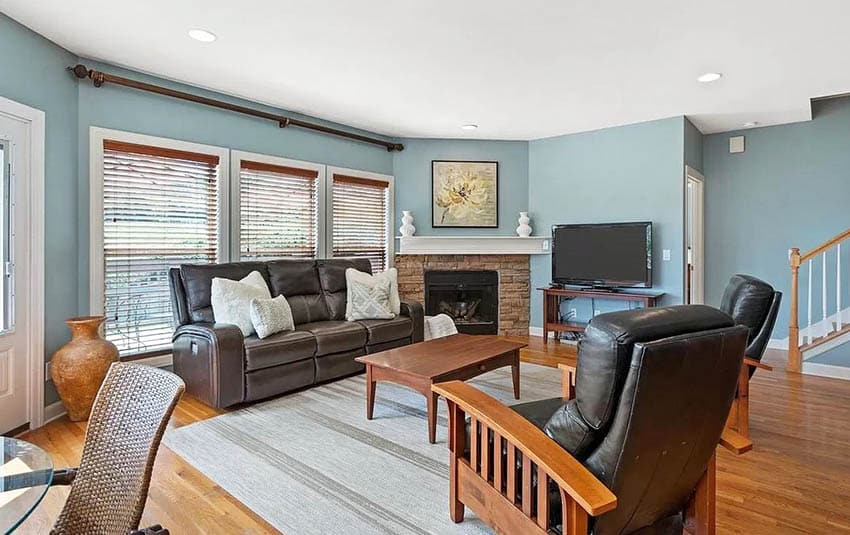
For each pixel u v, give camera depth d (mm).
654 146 5152
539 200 6094
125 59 3506
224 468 2500
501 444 1688
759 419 3223
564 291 5449
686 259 5012
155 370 1403
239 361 3371
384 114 4977
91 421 1425
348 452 2693
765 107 4668
